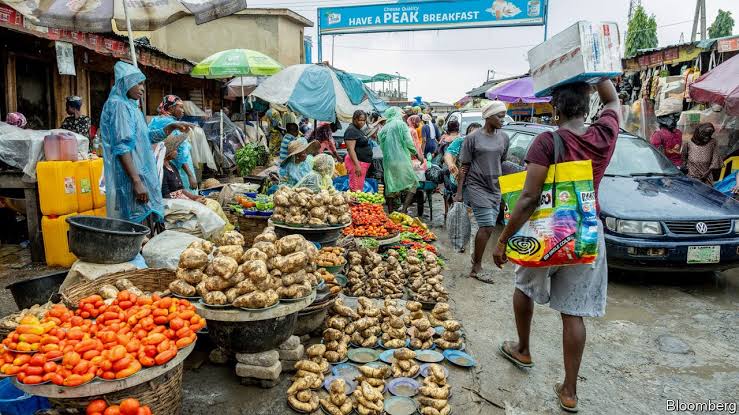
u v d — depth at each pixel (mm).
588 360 4086
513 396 3523
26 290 3973
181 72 11297
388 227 6465
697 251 5492
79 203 5965
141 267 4191
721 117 9062
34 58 8375
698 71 9664
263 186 7395
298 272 3455
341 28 15562
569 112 3162
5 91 7855
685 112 9469
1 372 2404
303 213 5188
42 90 8766
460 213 6617
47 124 8898
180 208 5465
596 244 3041
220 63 9836
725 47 9188
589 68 2959
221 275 3207
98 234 3846
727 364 4043
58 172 5648
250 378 3479
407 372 3643
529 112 22047
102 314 2879
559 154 3045
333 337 3883
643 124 11133
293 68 8586
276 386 3500
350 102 9703
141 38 12562
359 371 3682
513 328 4676
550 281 3408
